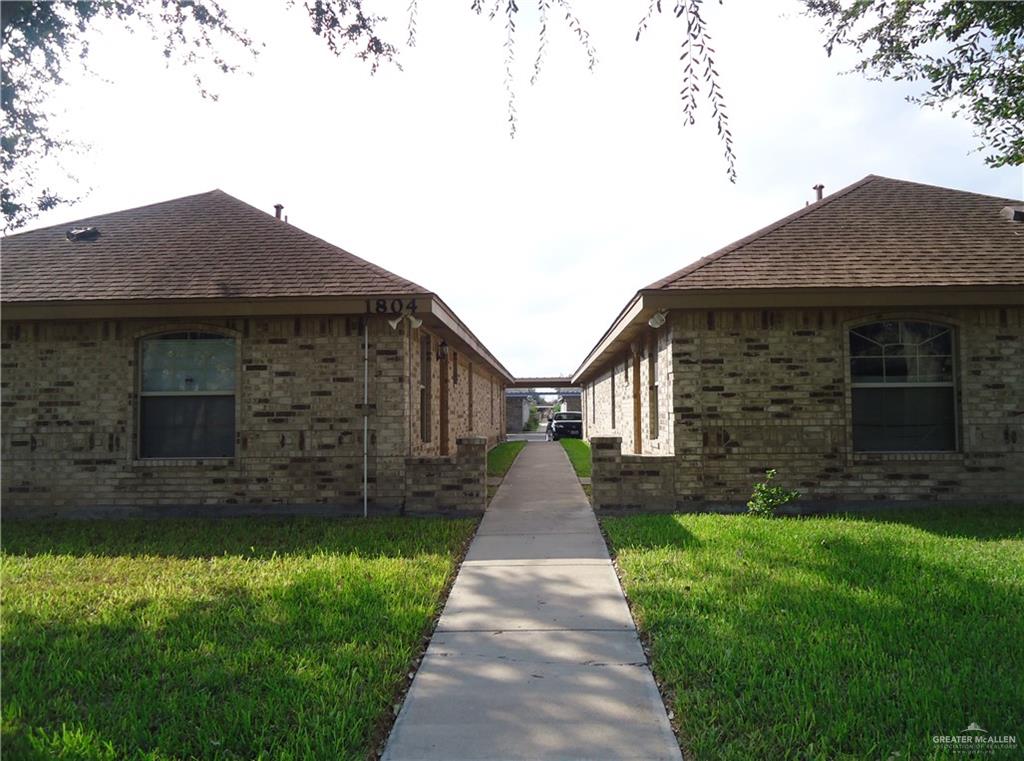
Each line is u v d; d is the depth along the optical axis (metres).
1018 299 8.74
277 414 9.31
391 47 6.37
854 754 3.05
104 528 8.40
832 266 9.31
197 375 9.51
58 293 9.06
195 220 11.36
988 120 7.14
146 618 4.89
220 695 3.67
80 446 9.31
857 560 6.19
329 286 9.27
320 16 6.23
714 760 3.02
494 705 3.63
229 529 8.24
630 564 6.24
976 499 9.04
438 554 6.82
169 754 3.11
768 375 9.16
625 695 3.74
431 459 9.22
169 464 9.27
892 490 9.05
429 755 3.13
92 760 3.03
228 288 9.19
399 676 3.93
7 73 6.66
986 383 9.08
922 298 8.78
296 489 9.27
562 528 8.32
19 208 8.62
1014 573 5.72
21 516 9.26
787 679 3.76
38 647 4.40
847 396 9.09
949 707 3.38
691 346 9.20
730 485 9.12
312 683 3.77
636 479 9.19
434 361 12.80
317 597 5.31
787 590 5.30
